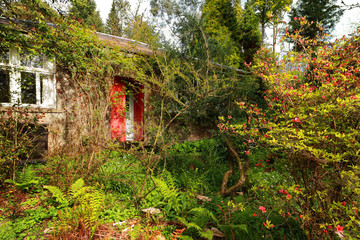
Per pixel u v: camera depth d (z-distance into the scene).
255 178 4.04
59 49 4.68
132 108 7.84
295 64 2.83
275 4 16.55
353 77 2.11
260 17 18.30
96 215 2.71
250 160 5.00
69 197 3.37
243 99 6.13
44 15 4.84
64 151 4.16
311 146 2.15
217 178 4.71
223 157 5.98
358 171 1.89
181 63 6.36
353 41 2.45
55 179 3.82
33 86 5.94
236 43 19.09
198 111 6.68
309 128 2.31
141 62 6.18
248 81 6.45
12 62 5.20
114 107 6.63
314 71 2.61
